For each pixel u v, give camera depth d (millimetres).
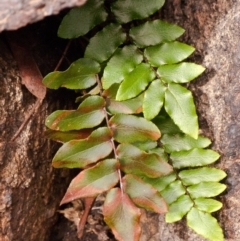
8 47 511
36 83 524
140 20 533
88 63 511
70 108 583
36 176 553
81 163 496
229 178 535
